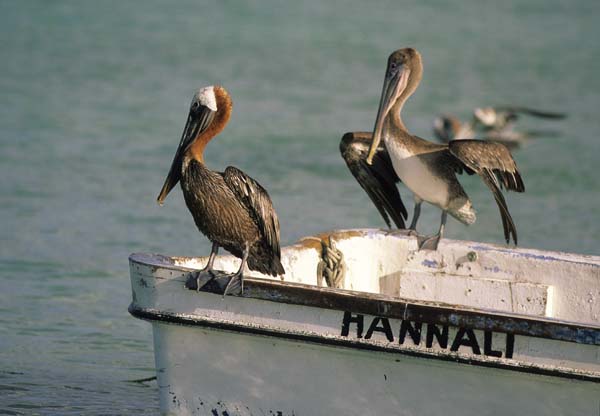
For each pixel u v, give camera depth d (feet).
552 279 32.22
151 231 51.90
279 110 85.25
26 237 50.06
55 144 69.46
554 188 66.74
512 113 78.69
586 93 102.32
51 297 42.70
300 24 136.46
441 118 78.64
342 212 56.90
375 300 24.75
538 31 143.74
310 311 25.32
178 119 79.46
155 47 112.57
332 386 25.90
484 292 32.71
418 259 33.88
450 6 164.14
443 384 25.03
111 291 43.80
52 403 32.07
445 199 33.27
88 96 86.02
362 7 156.66
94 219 53.57
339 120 82.23
